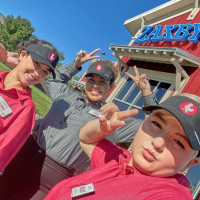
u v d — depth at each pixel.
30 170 0.79
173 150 0.36
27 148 0.83
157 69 2.61
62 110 0.84
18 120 0.69
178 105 0.36
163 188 0.35
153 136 0.37
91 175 0.46
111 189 0.38
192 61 2.21
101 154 0.53
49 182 0.79
